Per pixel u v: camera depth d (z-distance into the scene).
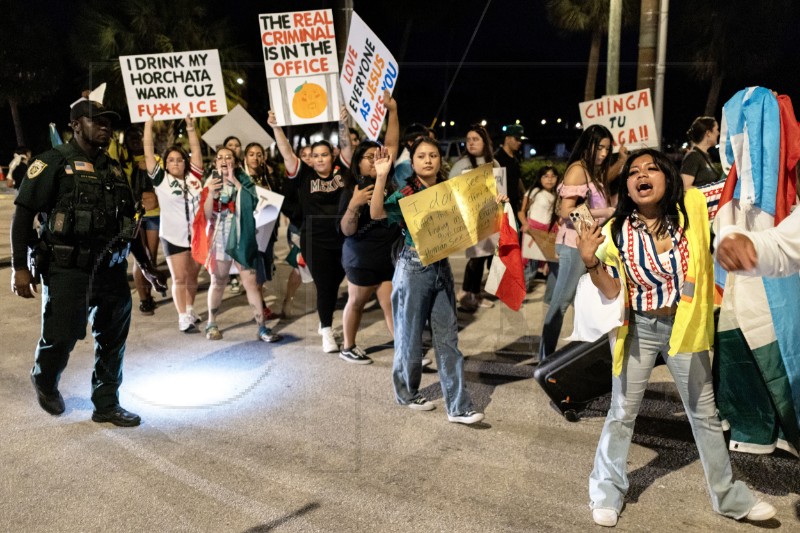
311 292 8.30
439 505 3.58
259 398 5.07
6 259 10.80
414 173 4.60
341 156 6.34
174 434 4.45
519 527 3.38
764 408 3.79
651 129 7.11
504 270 4.66
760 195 3.41
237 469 3.97
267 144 8.05
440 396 5.16
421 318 4.61
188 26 22.09
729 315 3.77
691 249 3.24
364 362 5.83
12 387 5.27
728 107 3.55
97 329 4.55
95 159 4.44
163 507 3.56
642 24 9.60
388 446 4.27
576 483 3.82
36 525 3.40
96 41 21.39
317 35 6.34
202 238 6.34
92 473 3.93
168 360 5.95
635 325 3.40
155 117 6.59
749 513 3.39
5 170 34.59
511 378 5.52
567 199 4.95
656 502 3.63
